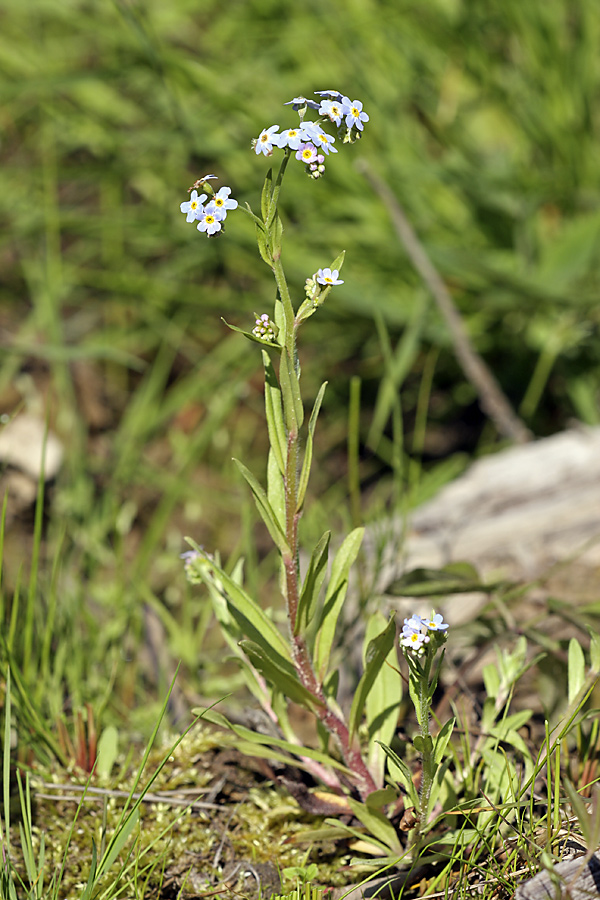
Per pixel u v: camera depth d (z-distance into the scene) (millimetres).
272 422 726
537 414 1475
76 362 1555
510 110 1552
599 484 1067
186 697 878
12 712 811
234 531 1362
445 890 726
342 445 1534
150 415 1490
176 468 1468
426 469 1471
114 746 811
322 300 708
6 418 907
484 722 782
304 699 748
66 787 796
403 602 913
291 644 744
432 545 1042
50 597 834
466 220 1528
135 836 780
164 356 1549
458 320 1265
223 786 803
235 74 1542
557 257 1388
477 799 738
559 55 1480
